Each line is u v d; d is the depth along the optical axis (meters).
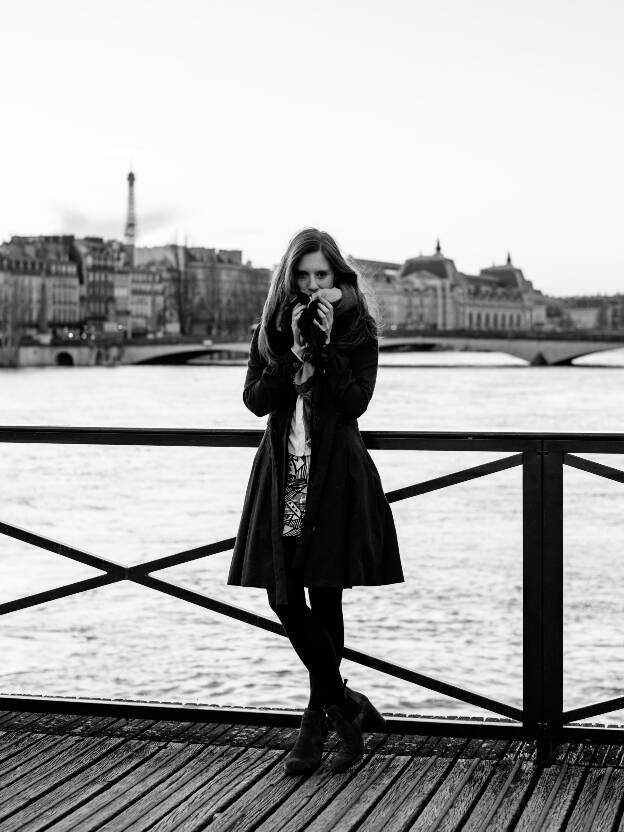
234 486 26.73
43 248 185.12
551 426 52.34
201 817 4.03
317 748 4.41
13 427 4.72
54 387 89.94
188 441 4.59
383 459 30.86
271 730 4.80
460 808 4.07
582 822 3.94
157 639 11.06
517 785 4.23
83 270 188.25
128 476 28.92
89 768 4.45
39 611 12.02
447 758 4.49
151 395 78.69
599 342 109.69
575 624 13.36
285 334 4.34
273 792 4.22
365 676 10.83
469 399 70.38
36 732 4.81
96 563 4.68
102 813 4.06
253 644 10.91
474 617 13.19
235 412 63.97
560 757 4.46
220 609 4.56
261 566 4.27
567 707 10.16
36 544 4.71
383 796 4.18
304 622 4.34
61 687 10.29
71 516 23.81
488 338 111.81
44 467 31.22
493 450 4.41
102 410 65.44
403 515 22.52
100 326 189.12
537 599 4.48
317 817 4.02
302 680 10.25
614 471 4.34
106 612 11.88
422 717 4.73
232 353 180.75
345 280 4.39
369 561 4.27
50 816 4.04
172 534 21.83
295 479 4.27
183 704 4.93
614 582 15.27
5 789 4.26
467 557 17.12
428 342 112.06
